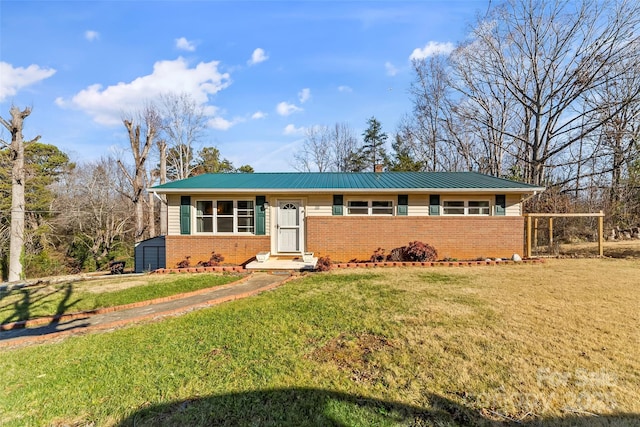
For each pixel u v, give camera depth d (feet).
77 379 11.68
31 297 25.44
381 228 39.91
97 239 80.18
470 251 39.65
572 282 26.09
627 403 9.61
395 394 10.29
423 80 94.17
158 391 10.75
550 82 70.18
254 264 36.17
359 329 16.08
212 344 14.65
